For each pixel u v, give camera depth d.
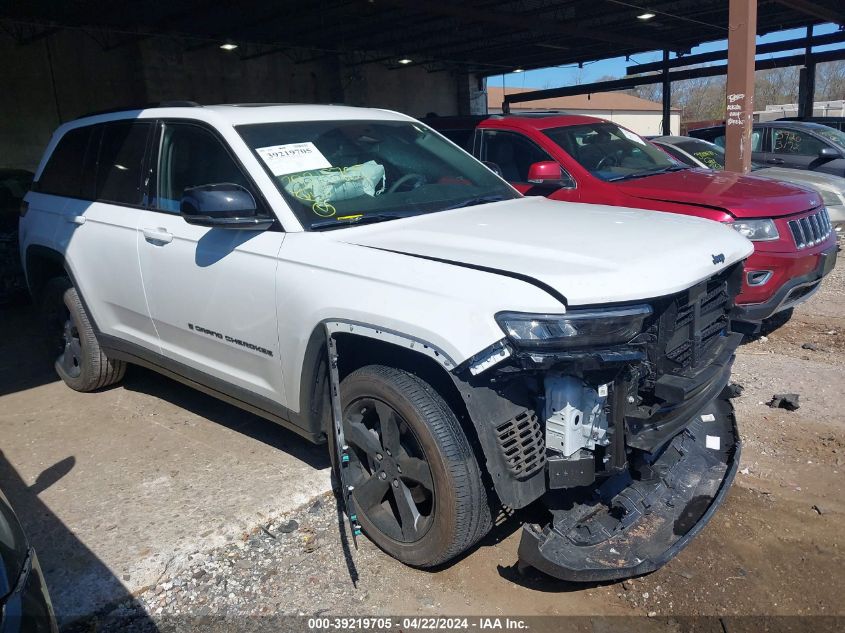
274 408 3.54
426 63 22.92
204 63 19.19
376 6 15.22
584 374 2.65
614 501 3.05
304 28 17.59
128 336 4.46
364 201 3.62
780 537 3.29
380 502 3.24
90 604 2.93
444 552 2.90
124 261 4.21
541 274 2.64
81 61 17.28
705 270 2.91
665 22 17.94
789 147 10.71
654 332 2.78
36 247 4.98
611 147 6.79
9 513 2.22
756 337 6.07
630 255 2.81
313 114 4.06
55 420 4.76
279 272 3.27
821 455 4.00
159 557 3.23
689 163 8.39
